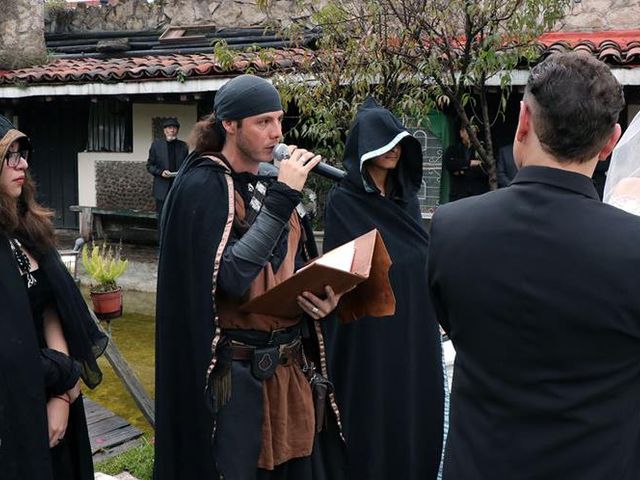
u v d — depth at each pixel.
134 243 8.73
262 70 5.08
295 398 2.22
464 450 1.47
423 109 4.24
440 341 2.84
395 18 4.15
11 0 8.57
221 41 5.02
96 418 3.86
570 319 1.33
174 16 9.30
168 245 2.15
